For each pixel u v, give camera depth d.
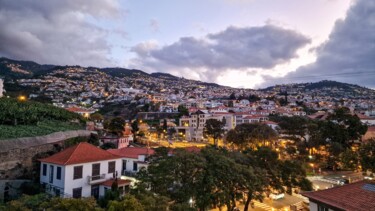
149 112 179.88
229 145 96.75
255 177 29.20
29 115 52.97
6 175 33.56
